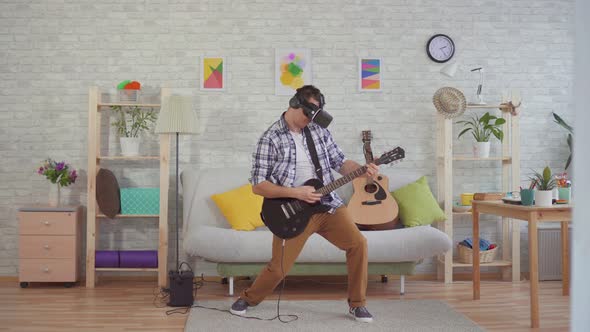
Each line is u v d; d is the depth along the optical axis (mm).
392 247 4289
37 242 4723
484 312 3850
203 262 5203
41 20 5164
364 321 3518
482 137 5211
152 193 4898
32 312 3875
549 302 4164
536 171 5457
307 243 4266
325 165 3543
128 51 5219
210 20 5266
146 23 5230
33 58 5160
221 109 5270
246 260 4293
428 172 5379
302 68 5301
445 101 5031
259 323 3508
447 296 4398
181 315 3783
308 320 3574
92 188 4824
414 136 5367
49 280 4727
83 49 5191
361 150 5340
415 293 4520
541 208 3438
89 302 4199
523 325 3496
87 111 5184
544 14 5480
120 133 5168
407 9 5383
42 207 4762
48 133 5160
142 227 5207
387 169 5262
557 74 5484
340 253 4273
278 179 3494
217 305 4039
